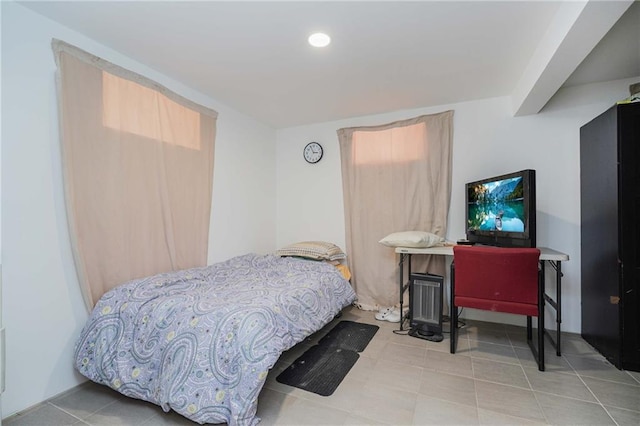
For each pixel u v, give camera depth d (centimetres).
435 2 161
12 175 160
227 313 161
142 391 158
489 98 296
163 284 201
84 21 178
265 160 379
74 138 183
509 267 205
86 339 176
